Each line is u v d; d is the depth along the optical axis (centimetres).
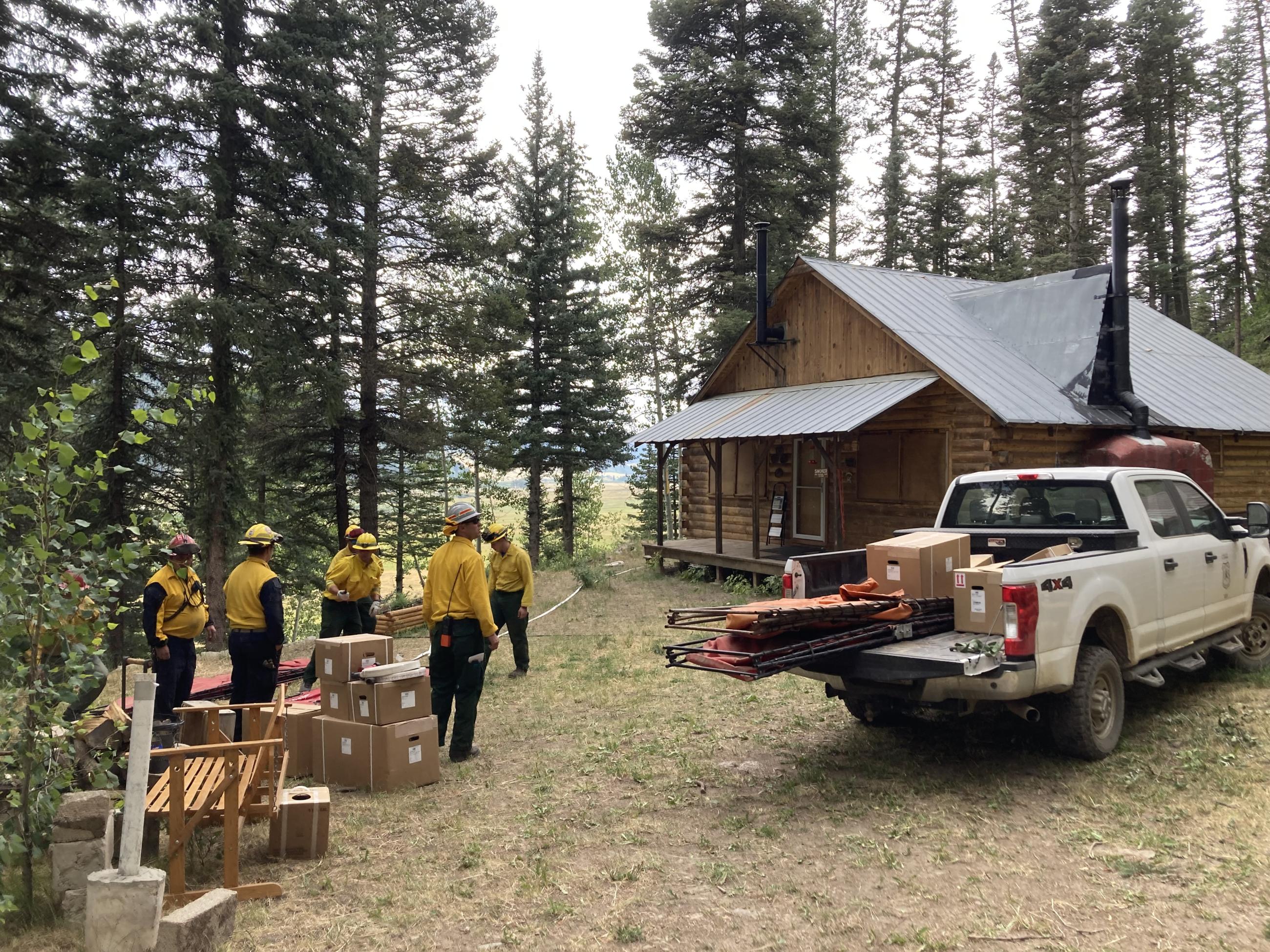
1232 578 725
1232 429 1498
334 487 2388
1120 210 1398
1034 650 503
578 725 736
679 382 3075
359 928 391
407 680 600
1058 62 3119
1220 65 4241
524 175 3212
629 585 1703
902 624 539
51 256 1448
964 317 1623
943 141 3938
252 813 461
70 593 396
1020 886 399
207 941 363
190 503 1909
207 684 849
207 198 1571
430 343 2230
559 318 3130
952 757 594
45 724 409
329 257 1641
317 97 1658
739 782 570
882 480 1516
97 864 396
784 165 2647
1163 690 728
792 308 1759
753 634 486
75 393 400
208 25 1522
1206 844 432
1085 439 1402
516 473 3719
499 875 445
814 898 400
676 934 373
